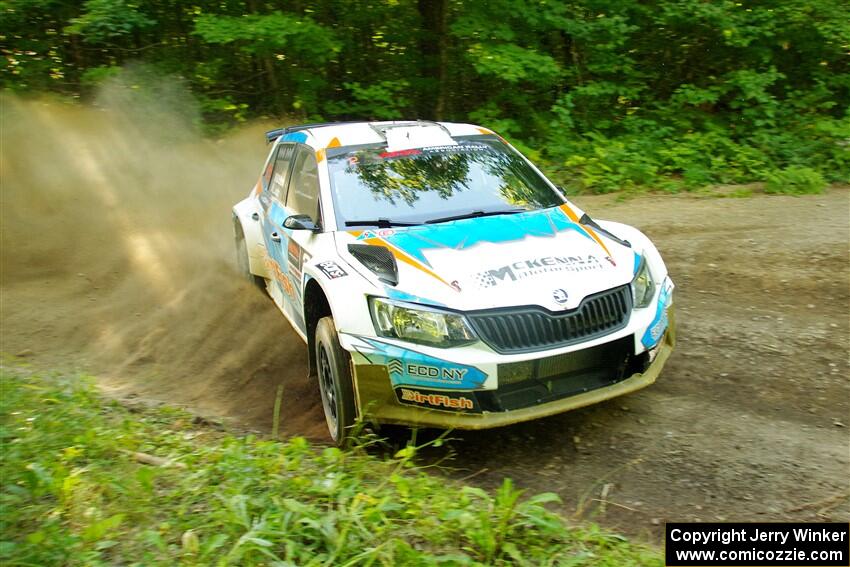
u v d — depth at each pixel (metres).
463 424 3.92
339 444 4.42
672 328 4.66
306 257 4.93
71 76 12.63
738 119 11.77
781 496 3.67
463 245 4.46
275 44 10.96
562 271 4.25
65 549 2.99
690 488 3.81
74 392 5.06
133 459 3.98
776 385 4.80
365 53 13.18
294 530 3.12
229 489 3.49
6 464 3.58
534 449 4.33
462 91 13.02
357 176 5.23
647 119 12.03
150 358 6.45
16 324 7.12
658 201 9.57
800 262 6.64
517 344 3.97
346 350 4.15
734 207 8.88
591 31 11.65
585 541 3.26
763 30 11.56
